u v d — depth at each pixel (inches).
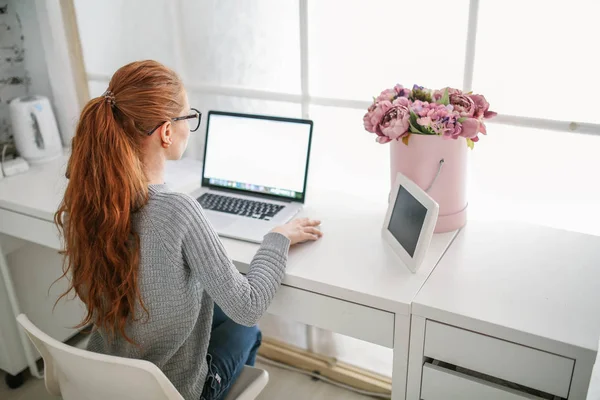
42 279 83.8
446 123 52.7
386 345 50.9
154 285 45.1
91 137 44.0
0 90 85.0
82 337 93.3
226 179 69.2
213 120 69.7
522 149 62.9
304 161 64.7
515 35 59.1
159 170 48.3
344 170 74.3
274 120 65.9
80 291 48.1
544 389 45.3
